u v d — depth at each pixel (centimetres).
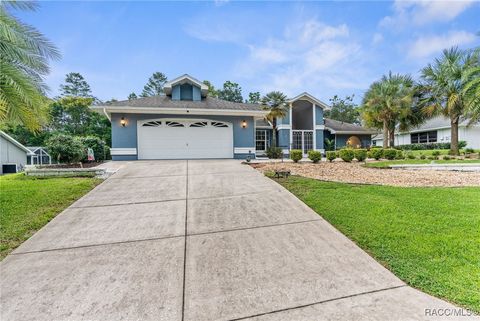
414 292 249
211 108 1393
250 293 253
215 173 874
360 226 406
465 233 369
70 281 277
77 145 1177
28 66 653
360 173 911
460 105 1578
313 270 293
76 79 3869
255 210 497
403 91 2014
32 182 745
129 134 1330
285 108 2034
